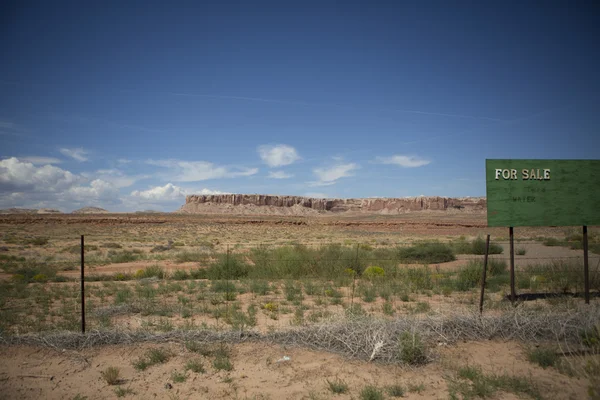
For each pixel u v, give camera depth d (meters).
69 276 19.16
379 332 7.30
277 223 98.12
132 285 16.12
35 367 6.69
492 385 5.78
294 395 5.65
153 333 8.03
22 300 12.77
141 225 88.06
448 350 7.36
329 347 7.35
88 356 7.15
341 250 23.27
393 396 5.61
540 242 34.75
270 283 15.84
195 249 36.94
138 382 6.11
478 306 10.71
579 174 10.38
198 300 12.53
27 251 35.41
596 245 26.33
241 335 7.90
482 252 27.19
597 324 7.39
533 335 7.82
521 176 10.27
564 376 6.14
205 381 6.12
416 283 14.56
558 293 12.25
